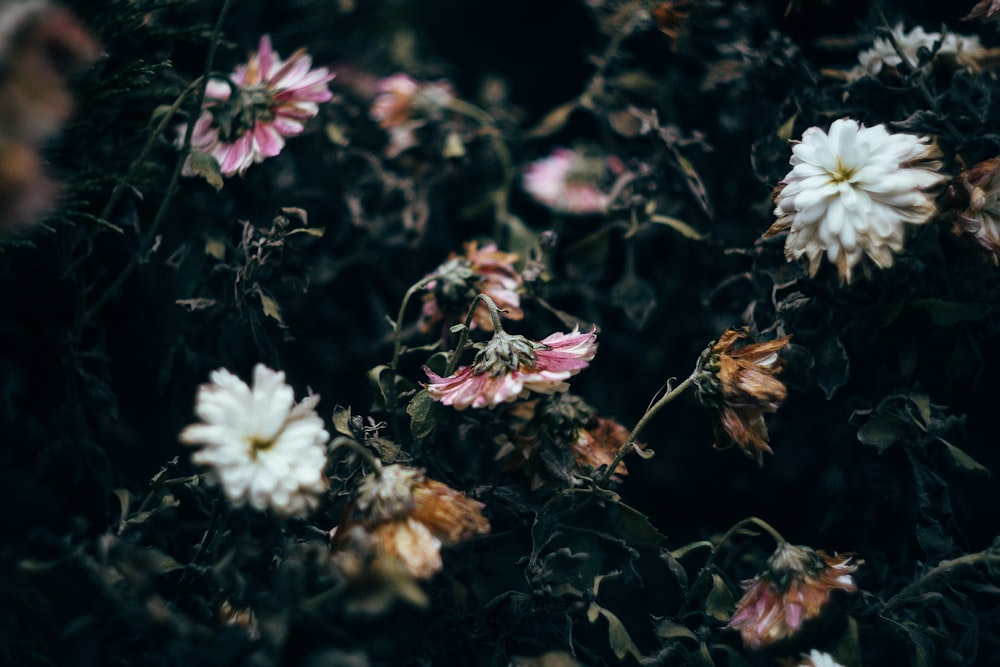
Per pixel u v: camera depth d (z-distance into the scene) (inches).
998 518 19.6
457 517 15.1
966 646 17.2
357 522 15.2
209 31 18.1
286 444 15.0
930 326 18.1
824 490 19.3
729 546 19.4
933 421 17.3
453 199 22.1
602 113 21.2
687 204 20.3
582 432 17.4
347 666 14.8
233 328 18.6
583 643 18.3
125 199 18.1
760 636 16.0
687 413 20.8
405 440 18.7
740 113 20.0
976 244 16.4
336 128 20.7
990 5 17.3
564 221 21.6
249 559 15.6
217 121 18.0
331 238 20.7
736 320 19.3
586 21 24.5
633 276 20.1
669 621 17.0
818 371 17.8
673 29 20.4
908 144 15.9
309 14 22.5
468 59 25.1
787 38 18.9
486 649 17.1
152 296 19.0
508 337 15.7
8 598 16.4
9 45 13.2
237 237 18.8
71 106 14.5
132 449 19.2
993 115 17.7
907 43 18.6
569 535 17.6
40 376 18.2
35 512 17.9
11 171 13.4
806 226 16.0
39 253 17.7
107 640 16.2
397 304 21.4
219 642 15.0
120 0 17.1
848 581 16.0
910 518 18.6
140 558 15.3
